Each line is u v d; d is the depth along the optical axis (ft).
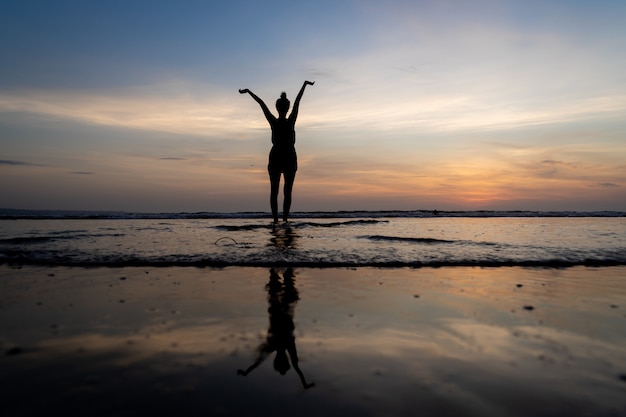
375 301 11.66
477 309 10.87
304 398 5.79
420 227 41.39
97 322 9.46
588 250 21.26
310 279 14.70
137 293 12.33
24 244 22.71
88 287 13.05
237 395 5.87
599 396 5.94
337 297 12.10
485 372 6.79
